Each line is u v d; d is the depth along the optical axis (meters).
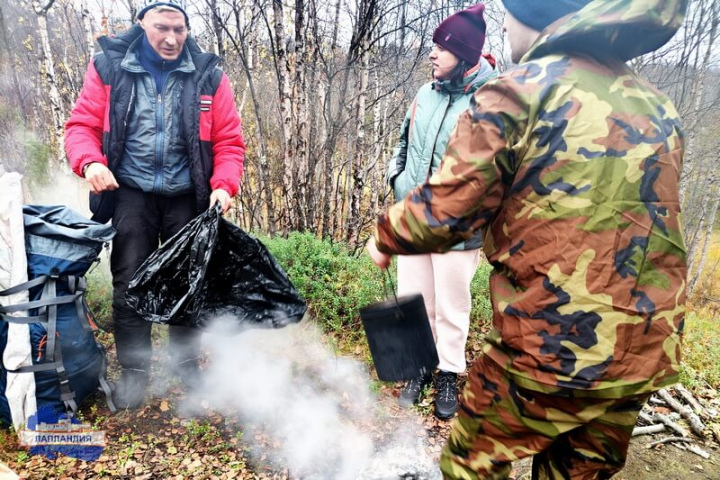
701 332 4.39
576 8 1.23
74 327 2.27
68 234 2.19
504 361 1.27
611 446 1.32
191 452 2.25
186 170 2.44
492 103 1.18
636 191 1.11
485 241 1.38
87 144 2.26
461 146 1.21
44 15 7.56
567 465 1.38
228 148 2.52
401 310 1.74
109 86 2.25
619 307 1.10
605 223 1.10
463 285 2.55
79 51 12.09
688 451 2.58
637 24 1.08
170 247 2.28
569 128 1.11
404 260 2.75
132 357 2.50
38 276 2.15
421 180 2.54
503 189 1.22
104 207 2.38
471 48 2.31
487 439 1.38
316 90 5.79
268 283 2.56
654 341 1.14
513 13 1.34
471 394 1.41
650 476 2.38
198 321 2.42
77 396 2.32
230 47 7.89
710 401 3.12
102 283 3.57
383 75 6.92
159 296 2.29
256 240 2.53
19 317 2.10
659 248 1.14
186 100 2.35
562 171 1.11
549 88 1.14
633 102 1.15
